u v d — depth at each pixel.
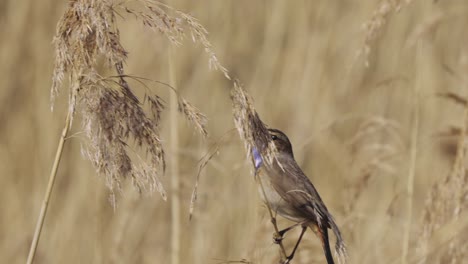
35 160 14.62
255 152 7.49
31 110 15.22
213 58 6.01
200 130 6.20
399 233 10.91
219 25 17.98
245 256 8.90
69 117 6.09
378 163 10.38
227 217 11.96
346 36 17.91
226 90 16.97
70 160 14.48
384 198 12.56
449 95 10.48
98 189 11.63
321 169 15.08
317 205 8.37
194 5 17.42
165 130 13.77
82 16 5.99
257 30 18.92
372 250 10.68
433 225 9.04
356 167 11.34
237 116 6.62
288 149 8.95
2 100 15.48
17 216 14.02
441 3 17.81
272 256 8.92
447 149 12.31
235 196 12.02
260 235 8.51
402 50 16.36
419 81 10.69
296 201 8.47
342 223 10.18
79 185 13.69
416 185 12.80
